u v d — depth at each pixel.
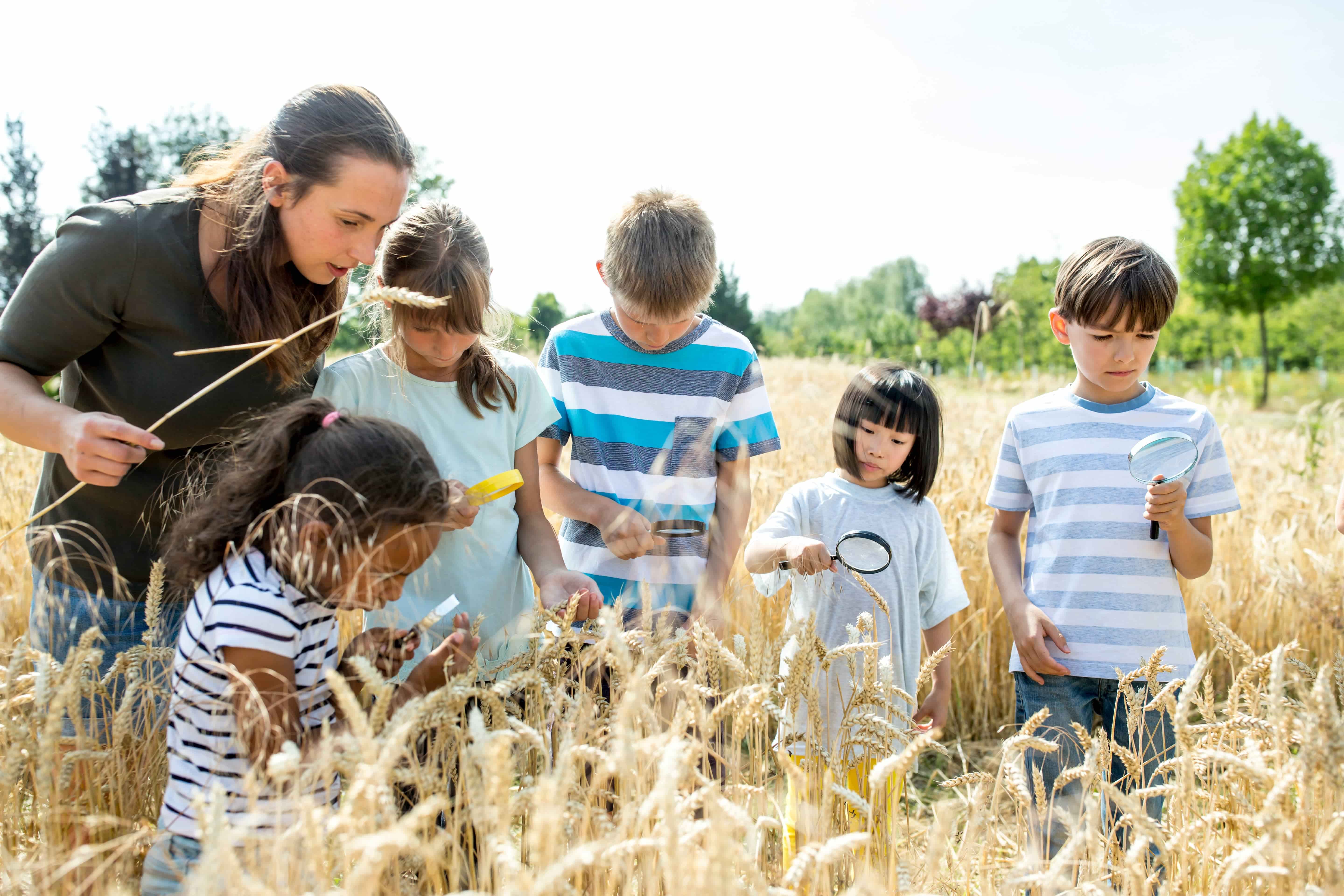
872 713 1.88
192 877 1.10
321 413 1.68
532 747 1.54
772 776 1.89
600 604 1.94
